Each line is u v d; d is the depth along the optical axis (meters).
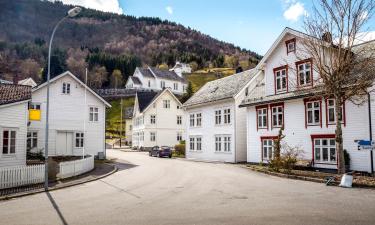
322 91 22.23
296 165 26.11
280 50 29.94
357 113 22.84
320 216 10.41
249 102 32.72
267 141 30.89
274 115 30.31
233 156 35.88
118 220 10.46
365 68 21.38
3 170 17.70
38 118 23.70
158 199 14.10
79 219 10.74
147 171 26.30
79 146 37.81
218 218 10.39
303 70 27.39
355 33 19.78
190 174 23.64
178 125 64.75
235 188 16.78
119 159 39.75
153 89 111.50
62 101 36.97
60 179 21.17
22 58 145.75
